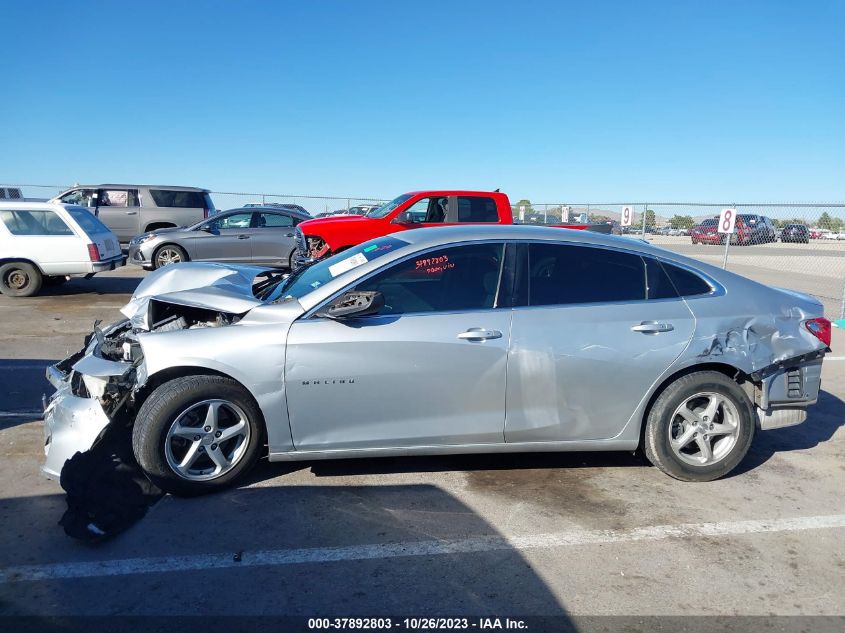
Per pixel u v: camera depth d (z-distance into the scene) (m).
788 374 4.14
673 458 4.04
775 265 18.75
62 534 3.41
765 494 4.00
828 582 3.08
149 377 3.64
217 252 14.14
